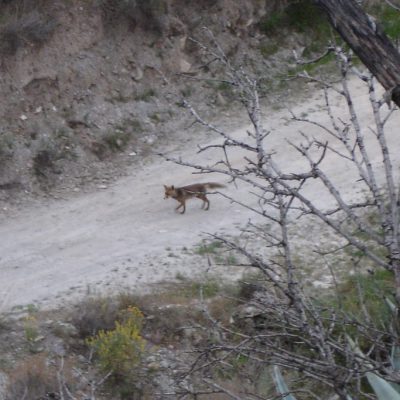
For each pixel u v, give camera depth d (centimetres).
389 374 1144
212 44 4844
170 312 2728
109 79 4456
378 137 1127
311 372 1169
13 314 2827
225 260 3111
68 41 4388
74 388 2412
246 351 1355
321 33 5100
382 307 2030
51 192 3866
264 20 5078
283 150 4041
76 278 3088
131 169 4050
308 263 3028
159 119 4403
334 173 3744
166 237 3359
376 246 3030
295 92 4653
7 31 4172
